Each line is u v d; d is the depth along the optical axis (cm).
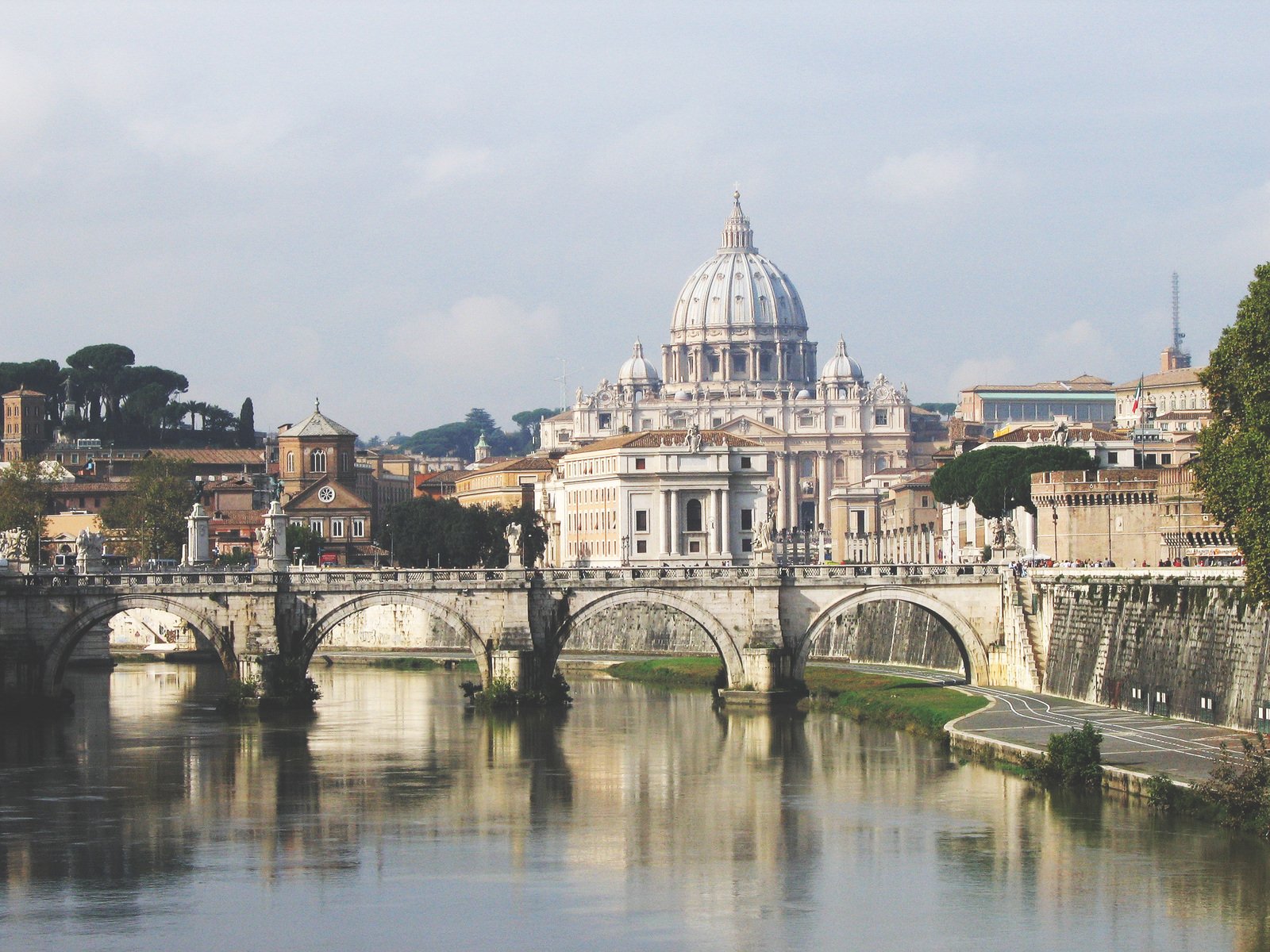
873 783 16625
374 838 14912
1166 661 17675
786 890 13200
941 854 13912
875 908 12712
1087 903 12544
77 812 15900
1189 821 14275
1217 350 15988
